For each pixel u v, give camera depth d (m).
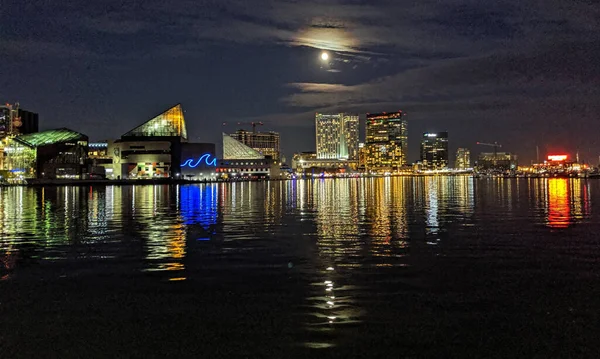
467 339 11.11
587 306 13.31
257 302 13.85
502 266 18.62
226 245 24.22
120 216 41.66
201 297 14.41
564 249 22.47
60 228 32.19
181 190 115.69
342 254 21.41
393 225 32.97
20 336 11.38
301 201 64.31
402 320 12.28
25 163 185.50
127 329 11.77
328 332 11.51
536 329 11.66
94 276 17.22
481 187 122.12
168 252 22.17
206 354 10.35
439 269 18.12
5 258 20.77
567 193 82.50
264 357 10.19
